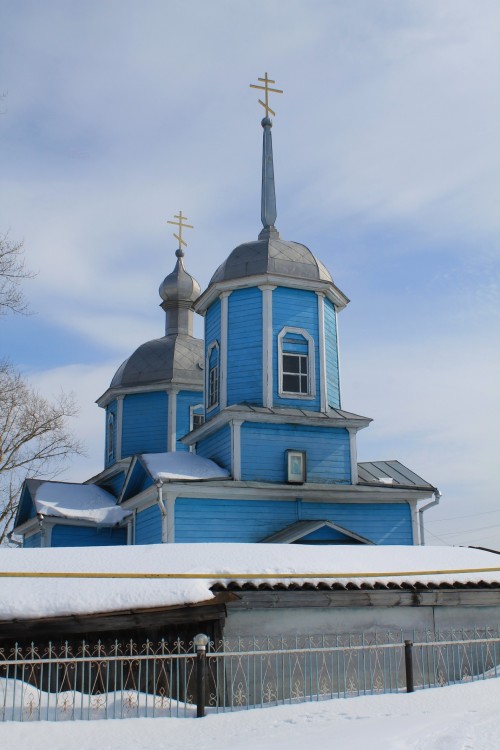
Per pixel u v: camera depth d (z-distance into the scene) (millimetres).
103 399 29016
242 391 20844
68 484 27797
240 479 19594
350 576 12016
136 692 9859
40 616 10141
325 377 21281
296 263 21719
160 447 27406
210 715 9102
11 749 7672
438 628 12516
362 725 8383
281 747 7402
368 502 20359
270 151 24391
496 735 7594
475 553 14234
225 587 11039
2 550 12188
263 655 11055
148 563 11531
